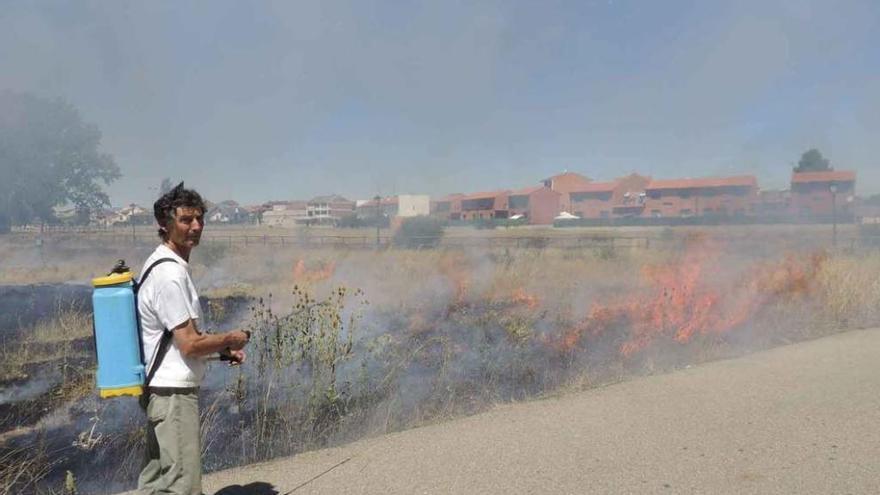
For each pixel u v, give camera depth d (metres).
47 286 11.53
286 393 4.74
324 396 4.67
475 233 23.72
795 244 14.49
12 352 6.32
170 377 2.58
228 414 4.55
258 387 4.90
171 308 2.52
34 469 3.82
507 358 6.00
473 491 3.18
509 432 4.00
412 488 3.22
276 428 4.32
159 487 2.65
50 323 7.65
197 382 2.68
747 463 3.48
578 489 3.19
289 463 3.61
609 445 3.75
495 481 3.29
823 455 3.57
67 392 5.18
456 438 3.92
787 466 3.44
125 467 3.90
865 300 8.34
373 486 3.26
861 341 6.58
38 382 5.43
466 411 4.70
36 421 4.62
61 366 5.85
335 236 24.22
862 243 15.53
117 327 2.53
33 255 15.32
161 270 2.55
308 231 29.38
